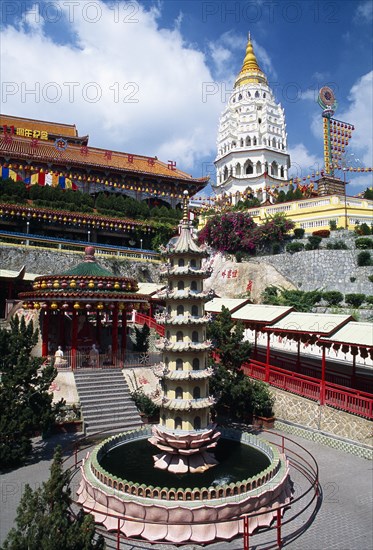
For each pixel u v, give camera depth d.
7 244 48.16
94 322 36.88
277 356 31.08
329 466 18.12
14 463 17.55
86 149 69.94
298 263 50.59
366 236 50.53
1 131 70.44
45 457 18.45
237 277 52.66
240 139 92.62
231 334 24.81
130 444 18.89
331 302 43.62
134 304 29.45
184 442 15.45
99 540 10.36
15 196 55.38
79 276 27.97
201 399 16.03
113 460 17.11
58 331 32.38
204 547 12.48
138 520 12.88
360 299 42.44
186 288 16.08
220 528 12.88
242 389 23.59
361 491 15.74
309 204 59.56
